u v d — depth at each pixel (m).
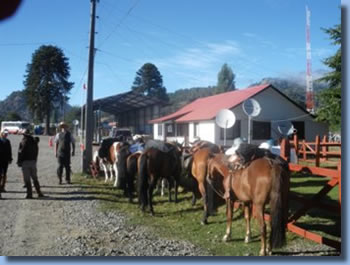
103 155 14.31
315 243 6.91
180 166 10.82
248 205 7.03
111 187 13.27
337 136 33.12
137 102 45.75
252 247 6.71
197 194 11.52
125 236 7.32
